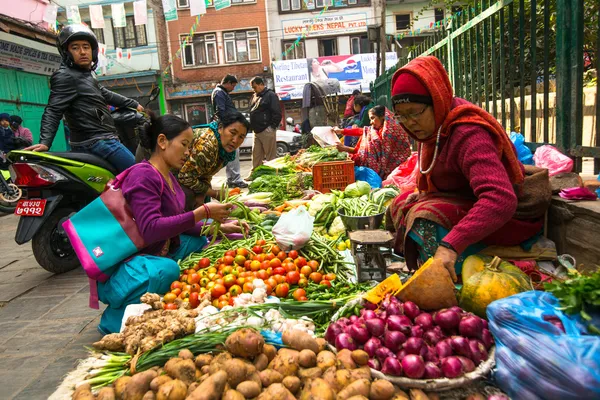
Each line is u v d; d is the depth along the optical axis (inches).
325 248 137.9
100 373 89.1
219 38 1090.7
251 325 96.8
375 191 194.5
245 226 154.8
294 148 770.2
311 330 97.8
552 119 192.9
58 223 192.2
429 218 104.0
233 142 166.4
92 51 198.1
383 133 243.3
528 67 235.1
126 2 989.8
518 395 72.4
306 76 1051.3
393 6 1074.7
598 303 71.1
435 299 88.5
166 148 122.5
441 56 253.8
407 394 77.9
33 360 117.3
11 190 359.3
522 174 101.4
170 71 1096.8
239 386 75.2
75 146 199.9
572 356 66.6
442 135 101.7
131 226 117.1
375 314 88.7
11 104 522.0
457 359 76.7
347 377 75.9
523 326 73.4
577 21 124.6
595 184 123.8
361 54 1039.0
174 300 113.2
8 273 202.4
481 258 99.3
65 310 152.0
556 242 116.0
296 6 1082.7
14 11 474.6
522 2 150.6
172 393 74.4
